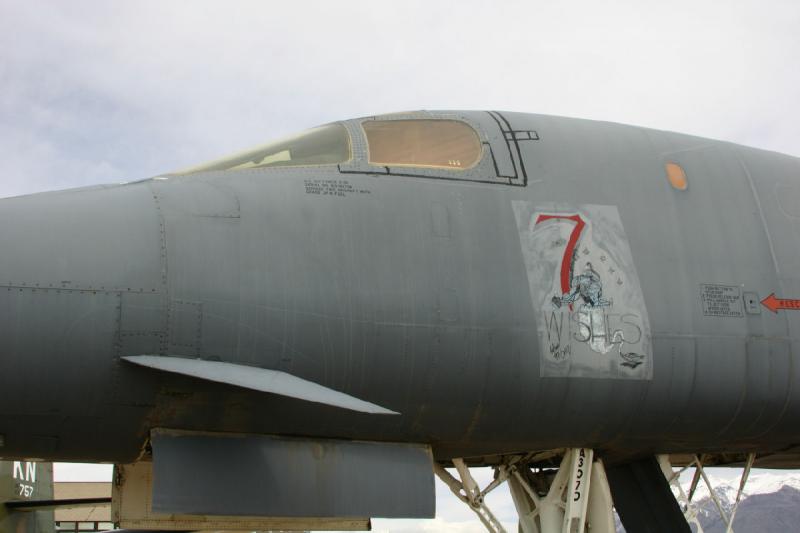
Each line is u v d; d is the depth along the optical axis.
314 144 7.45
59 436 6.12
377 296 6.73
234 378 5.84
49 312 5.82
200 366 6.00
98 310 5.93
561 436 7.54
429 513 7.04
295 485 6.62
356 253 6.80
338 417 6.72
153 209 6.44
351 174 7.22
